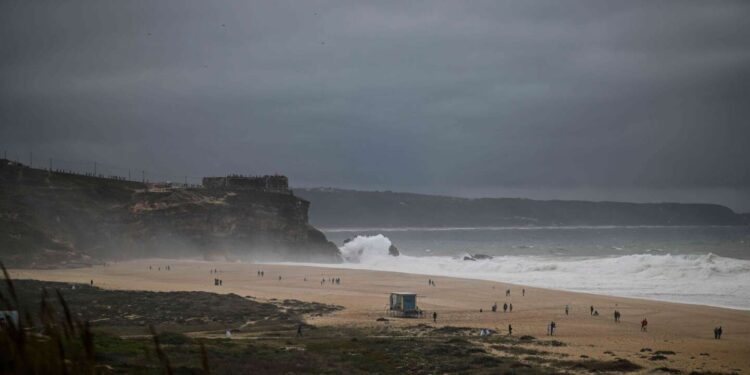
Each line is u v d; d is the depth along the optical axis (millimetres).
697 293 116312
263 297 110625
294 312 94188
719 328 77562
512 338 75312
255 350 58125
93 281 123688
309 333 76812
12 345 6531
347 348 64500
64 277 130000
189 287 123125
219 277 146000
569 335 78500
